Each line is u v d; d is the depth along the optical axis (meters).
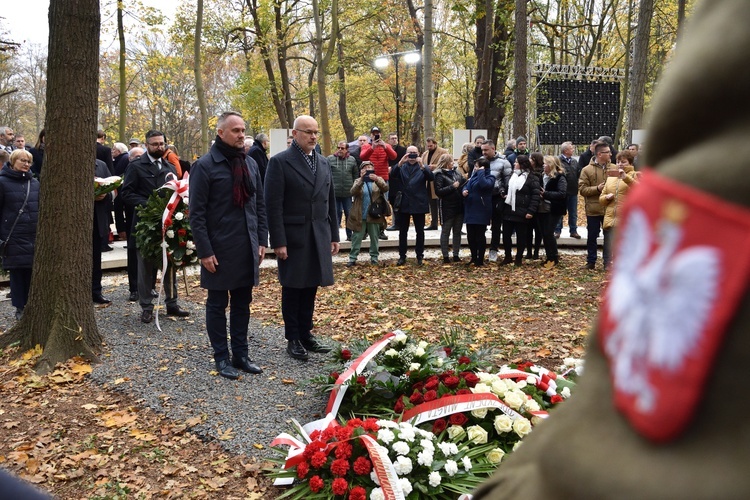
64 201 6.43
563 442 0.53
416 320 8.30
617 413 0.49
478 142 13.50
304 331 6.68
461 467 3.75
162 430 4.94
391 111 39.16
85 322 6.56
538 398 4.33
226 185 5.78
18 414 5.28
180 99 38.94
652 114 0.51
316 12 20.25
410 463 3.60
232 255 5.82
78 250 6.52
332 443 3.82
